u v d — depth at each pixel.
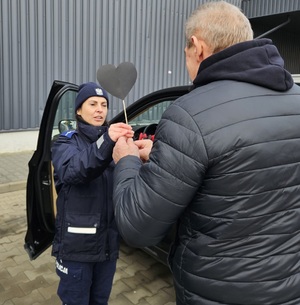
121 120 3.42
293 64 13.65
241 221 1.04
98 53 7.67
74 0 7.14
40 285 2.74
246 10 11.09
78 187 1.77
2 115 6.71
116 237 1.87
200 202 1.09
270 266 1.06
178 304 1.23
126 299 2.62
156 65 8.64
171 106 1.12
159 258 2.80
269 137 1.04
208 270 1.09
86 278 1.83
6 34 6.49
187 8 8.87
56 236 1.85
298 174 1.09
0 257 3.17
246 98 1.06
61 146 1.78
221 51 1.10
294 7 9.99
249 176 1.02
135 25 8.11
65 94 2.70
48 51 7.00
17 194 4.96
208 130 1.02
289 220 1.08
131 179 1.19
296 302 1.10
